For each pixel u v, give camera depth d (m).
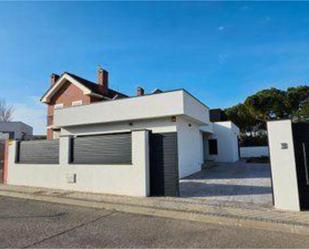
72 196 9.15
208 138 24.38
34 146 11.86
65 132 18.25
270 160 7.06
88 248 4.49
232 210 6.88
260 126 32.12
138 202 7.98
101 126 16.77
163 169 8.91
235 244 4.67
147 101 14.81
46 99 22.70
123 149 9.45
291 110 28.98
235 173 15.14
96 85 23.58
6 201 8.70
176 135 8.79
